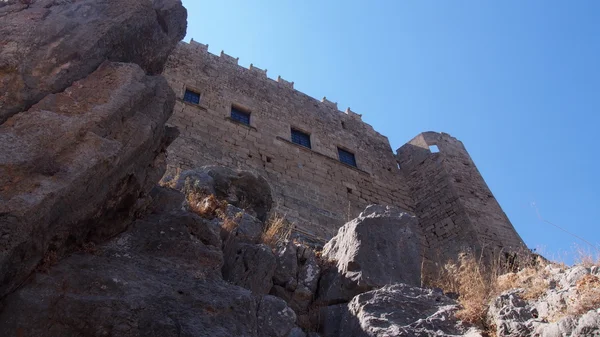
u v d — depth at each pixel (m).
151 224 5.75
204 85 22.09
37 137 4.51
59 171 4.35
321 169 21.98
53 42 5.49
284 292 7.71
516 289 6.99
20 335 3.88
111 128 5.08
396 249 8.80
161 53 6.98
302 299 7.78
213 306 4.81
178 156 17.22
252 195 13.14
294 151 21.81
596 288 5.80
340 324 7.10
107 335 4.11
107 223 5.31
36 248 4.20
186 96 21.02
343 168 23.05
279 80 26.27
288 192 19.41
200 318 4.62
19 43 5.29
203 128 19.56
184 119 19.34
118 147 4.81
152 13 6.71
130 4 6.51
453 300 7.38
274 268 7.50
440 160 24.97
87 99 5.17
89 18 6.05
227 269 7.10
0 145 4.30
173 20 7.29
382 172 25.00
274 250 8.42
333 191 21.27
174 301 4.68
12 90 4.92
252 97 23.39
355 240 8.66
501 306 6.56
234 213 8.73
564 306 6.00
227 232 7.67
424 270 11.24
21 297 4.06
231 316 4.86
